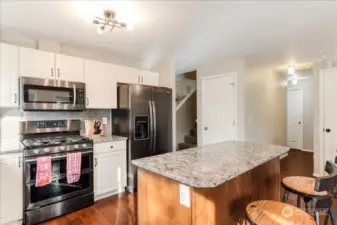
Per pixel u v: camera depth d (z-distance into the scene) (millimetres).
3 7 1935
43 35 2641
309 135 6129
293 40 2887
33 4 1882
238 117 3941
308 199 1601
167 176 1312
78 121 3105
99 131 3287
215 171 1336
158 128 3525
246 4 1913
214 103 4320
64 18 2174
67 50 3152
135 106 3211
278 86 5477
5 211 2125
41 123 2787
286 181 1813
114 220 2336
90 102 2986
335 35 2697
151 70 4176
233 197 1543
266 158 1706
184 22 2289
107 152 2934
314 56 3666
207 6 1948
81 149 2623
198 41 2908
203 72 4527
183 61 4051
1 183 2102
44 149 2314
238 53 3500
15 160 2182
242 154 1845
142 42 2936
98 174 2832
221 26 2410
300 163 4711
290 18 2207
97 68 3080
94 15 2107
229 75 4062
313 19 2232
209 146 2266
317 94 3881
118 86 3389
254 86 4281
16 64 2367
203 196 1276
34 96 2424
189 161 1597
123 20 2230
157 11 2037
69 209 2510
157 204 1463
